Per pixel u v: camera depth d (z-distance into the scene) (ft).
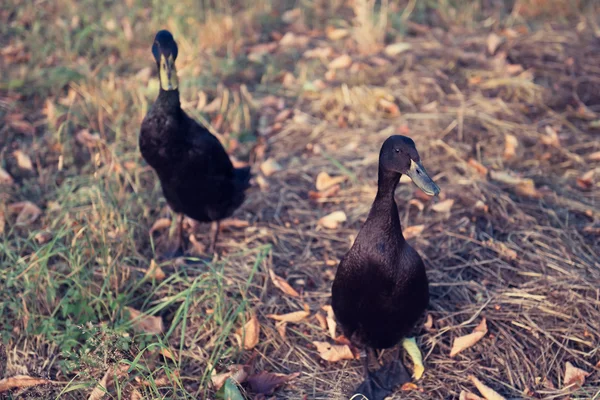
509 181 5.56
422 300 4.09
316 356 4.44
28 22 7.70
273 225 5.41
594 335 4.42
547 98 6.63
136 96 6.50
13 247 5.06
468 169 5.71
